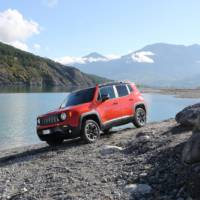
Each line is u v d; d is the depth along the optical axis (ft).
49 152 50.67
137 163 35.76
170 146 37.19
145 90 475.31
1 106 202.49
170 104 203.10
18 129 109.09
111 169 35.96
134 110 60.59
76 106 53.72
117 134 56.85
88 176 34.99
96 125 54.08
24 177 39.45
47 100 257.14
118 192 29.22
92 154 44.06
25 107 194.39
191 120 45.32
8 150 65.05
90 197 29.19
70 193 30.86
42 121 54.44
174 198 26.09
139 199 27.37
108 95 57.16
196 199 25.00
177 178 28.48
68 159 43.80
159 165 32.81
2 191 35.65
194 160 28.48
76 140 58.70
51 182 35.45
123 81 61.31
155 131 49.47
